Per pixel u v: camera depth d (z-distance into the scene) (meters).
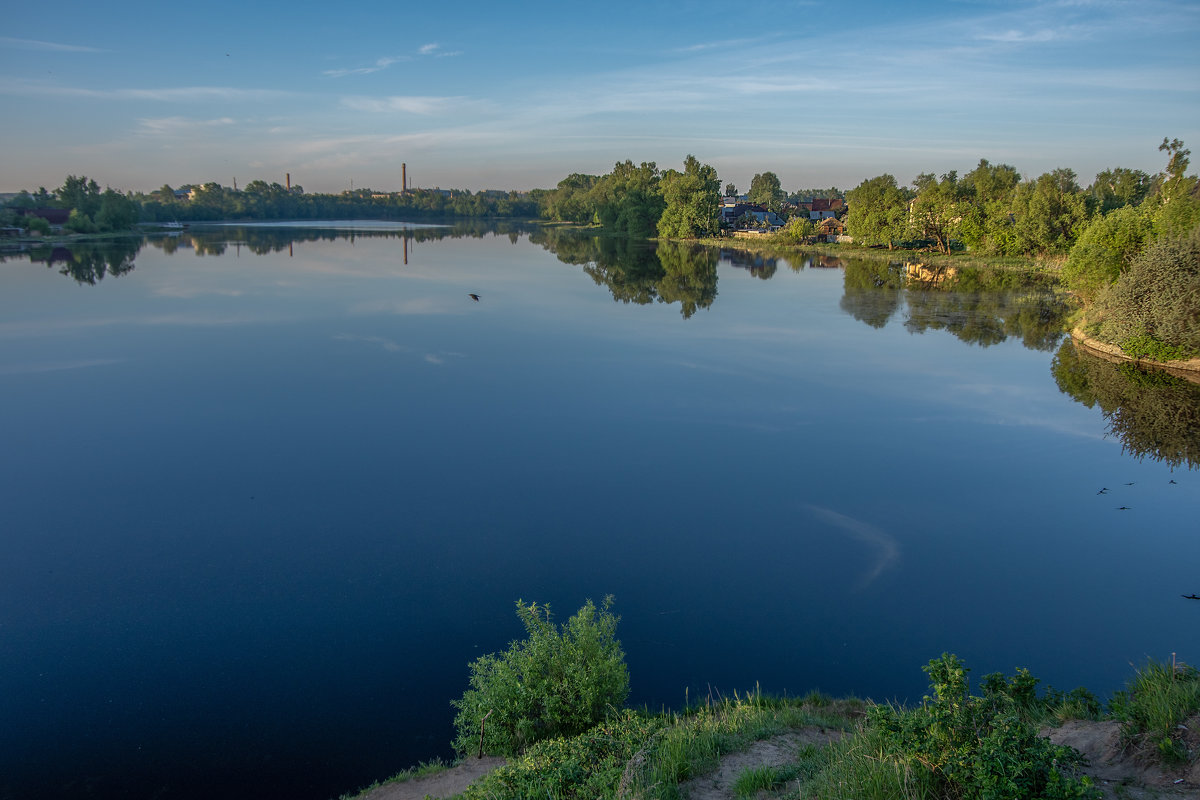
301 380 35.28
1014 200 85.06
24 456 25.28
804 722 10.53
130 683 13.67
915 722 7.03
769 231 136.62
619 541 19.14
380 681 13.67
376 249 112.81
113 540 19.25
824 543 19.03
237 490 22.47
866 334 46.50
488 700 11.48
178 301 58.34
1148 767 6.98
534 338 45.41
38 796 11.08
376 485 22.84
